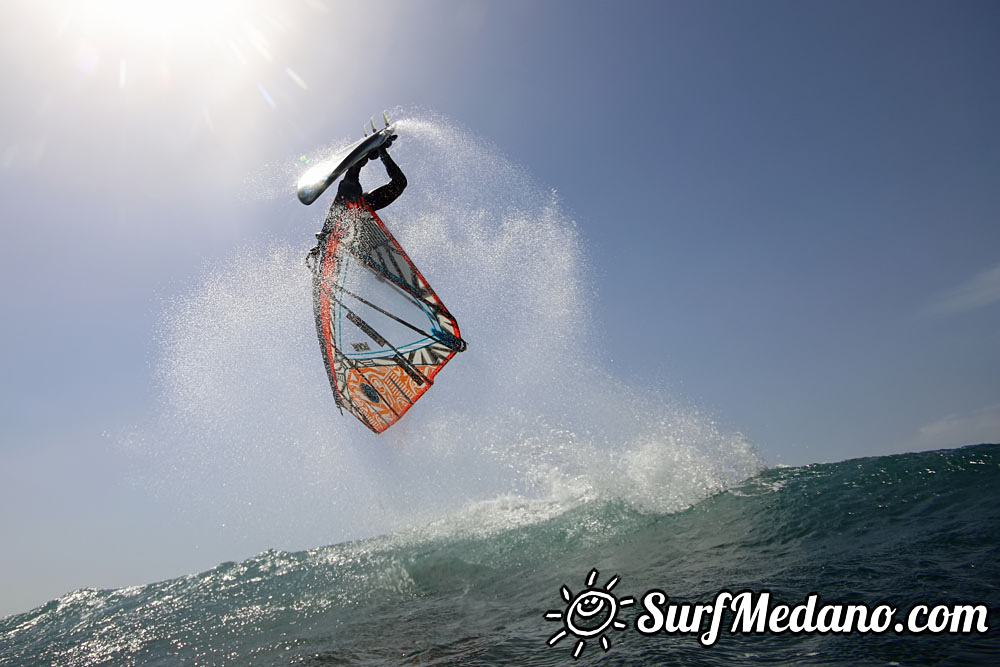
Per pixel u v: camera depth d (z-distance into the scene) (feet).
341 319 26.89
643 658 13.64
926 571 16.16
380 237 25.22
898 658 11.67
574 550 27.27
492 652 16.38
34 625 36.01
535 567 26.13
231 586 36.04
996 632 12.00
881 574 16.63
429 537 34.83
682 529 26.61
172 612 32.42
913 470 26.35
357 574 31.40
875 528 21.26
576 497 35.35
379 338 26.45
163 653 25.26
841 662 11.93
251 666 20.65
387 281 25.66
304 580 33.37
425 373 26.18
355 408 27.96
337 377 27.73
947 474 24.97
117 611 35.29
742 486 30.76
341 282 26.45
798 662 12.23
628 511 30.73
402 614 23.31
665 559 23.04
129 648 27.14
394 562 31.53
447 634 19.36
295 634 23.81
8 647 31.76
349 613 25.30
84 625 33.40
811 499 25.90
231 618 28.66
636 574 21.86
